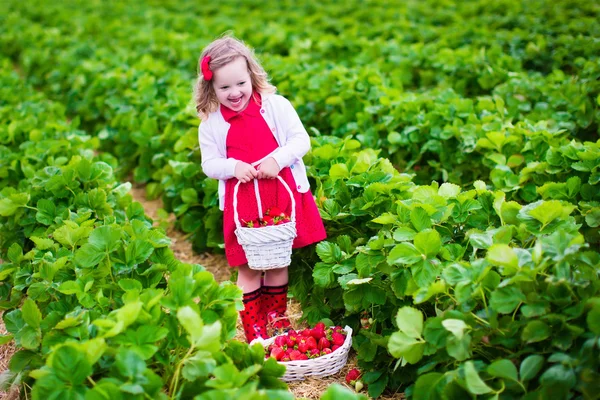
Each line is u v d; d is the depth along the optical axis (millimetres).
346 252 3588
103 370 2639
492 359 2795
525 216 3096
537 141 4652
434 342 2734
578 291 2641
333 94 6262
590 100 5727
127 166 6605
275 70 7086
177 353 2867
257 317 3662
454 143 5188
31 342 2957
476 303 2770
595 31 7988
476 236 3016
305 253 3912
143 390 2395
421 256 2969
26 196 4238
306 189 3586
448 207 3334
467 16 10336
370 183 3879
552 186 3746
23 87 7727
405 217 3373
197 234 5039
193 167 4984
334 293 3715
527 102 5961
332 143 4574
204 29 10008
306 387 3289
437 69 7434
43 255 3574
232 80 3281
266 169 3354
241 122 3443
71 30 11266
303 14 11328
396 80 6480
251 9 12672
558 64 7469
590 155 3936
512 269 2709
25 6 13523
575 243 2779
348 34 8836
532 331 2582
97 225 3904
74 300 3244
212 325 2562
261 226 3418
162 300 2783
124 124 6379
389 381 3279
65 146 5246
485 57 7195
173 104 6062
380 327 3543
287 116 3520
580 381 2473
